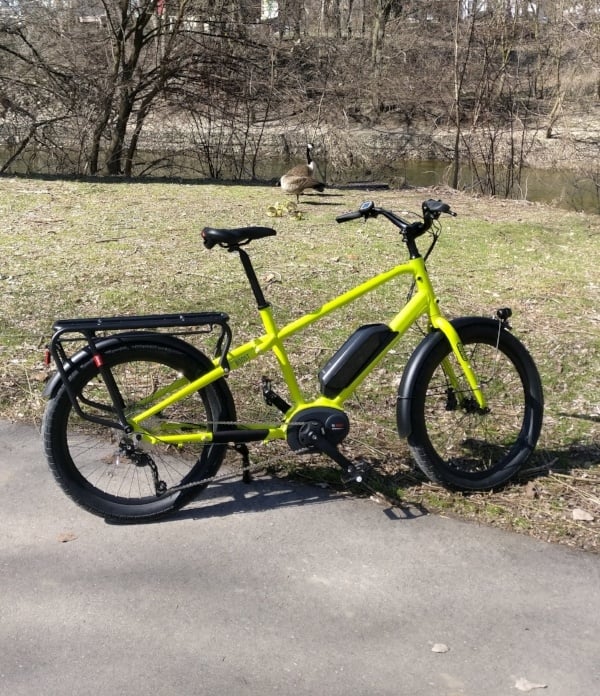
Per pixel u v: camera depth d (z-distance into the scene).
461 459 3.91
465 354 3.59
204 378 3.36
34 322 5.54
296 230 8.42
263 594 2.98
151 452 3.64
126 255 7.19
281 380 4.75
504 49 13.34
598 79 15.04
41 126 13.37
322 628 2.81
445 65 15.97
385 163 15.52
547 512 3.50
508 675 2.61
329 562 3.16
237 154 14.58
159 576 3.07
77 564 3.13
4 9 13.12
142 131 14.50
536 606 2.92
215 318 3.30
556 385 4.76
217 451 3.49
